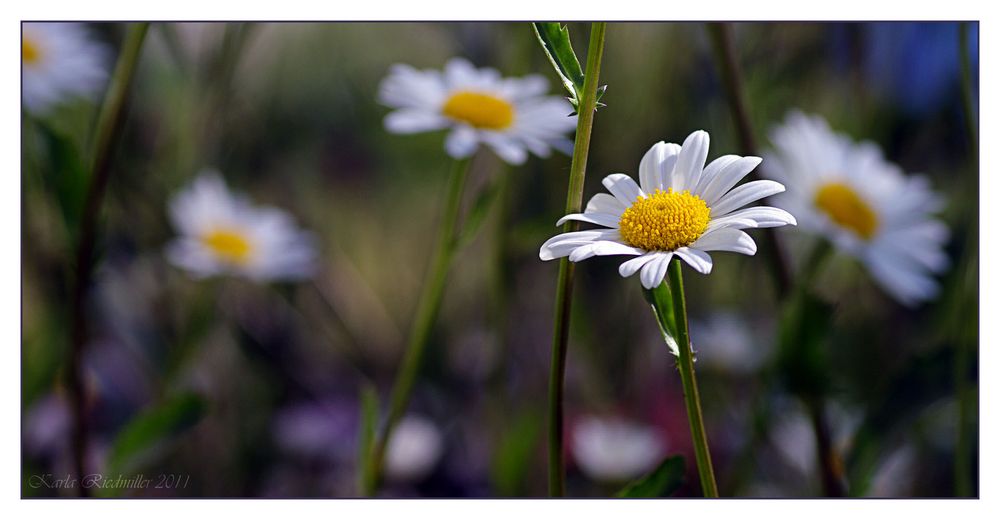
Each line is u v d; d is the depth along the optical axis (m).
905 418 0.49
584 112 0.41
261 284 0.59
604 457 0.54
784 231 0.53
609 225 0.41
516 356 0.57
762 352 0.55
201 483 0.55
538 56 0.56
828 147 0.54
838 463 0.49
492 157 0.56
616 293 0.57
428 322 0.49
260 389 0.57
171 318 0.56
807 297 0.48
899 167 0.57
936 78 0.56
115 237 0.56
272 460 0.56
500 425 0.54
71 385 0.49
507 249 0.54
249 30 0.55
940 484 0.52
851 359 0.54
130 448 0.48
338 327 0.59
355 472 0.56
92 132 0.52
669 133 0.56
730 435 0.54
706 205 0.41
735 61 0.50
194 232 0.57
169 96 0.56
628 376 0.56
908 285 0.53
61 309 0.52
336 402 0.58
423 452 0.56
